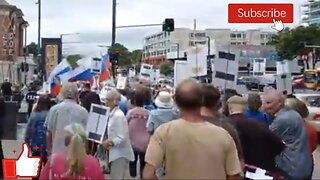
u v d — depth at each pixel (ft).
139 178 34.96
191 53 53.98
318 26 309.42
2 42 235.61
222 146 14.38
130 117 32.83
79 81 59.72
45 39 108.78
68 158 15.92
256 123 21.09
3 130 32.94
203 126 14.49
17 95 72.54
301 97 64.69
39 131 32.32
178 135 14.33
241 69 266.16
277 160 22.27
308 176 22.41
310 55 297.94
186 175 14.19
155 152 14.39
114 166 28.25
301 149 22.30
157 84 83.41
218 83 41.27
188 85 14.65
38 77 170.91
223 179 14.40
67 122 27.94
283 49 303.68
